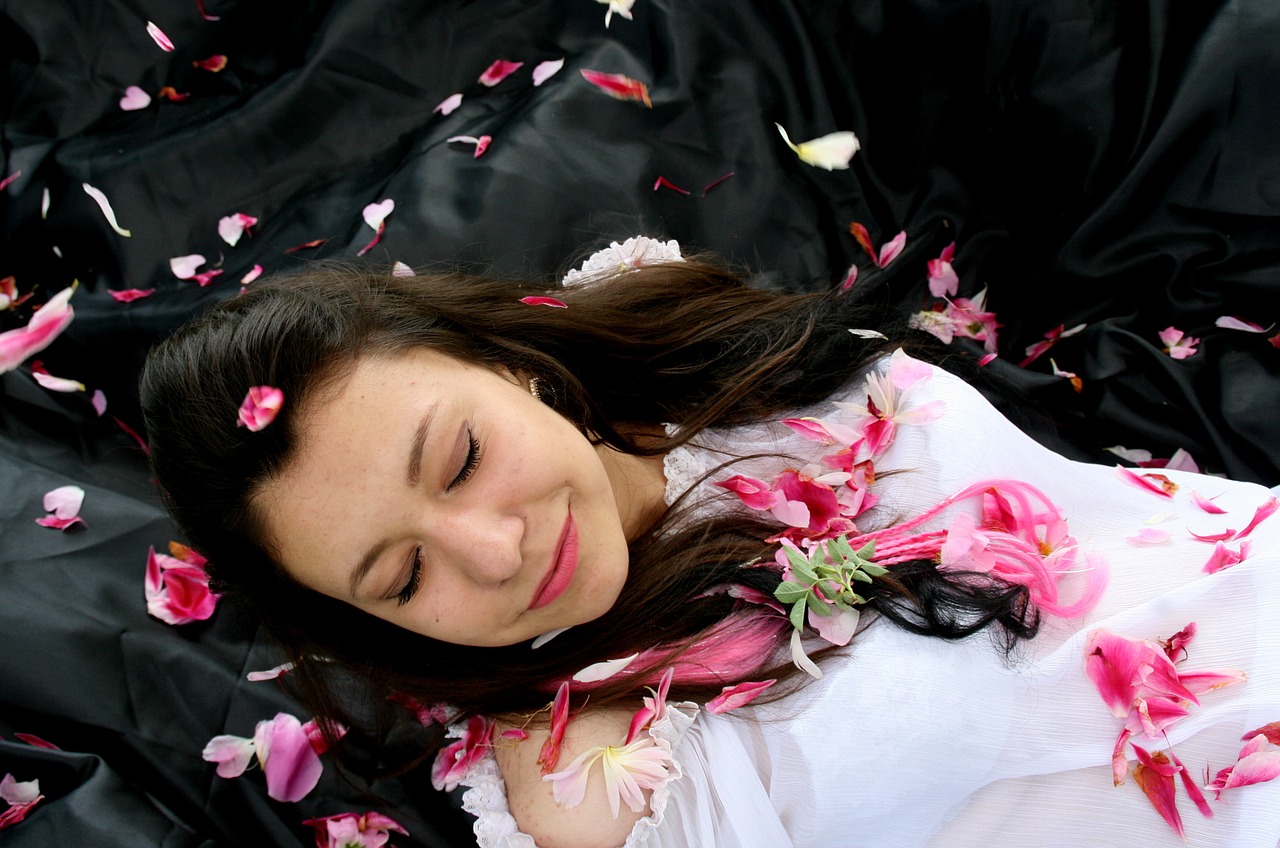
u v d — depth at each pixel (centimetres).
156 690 129
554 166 143
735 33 146
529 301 109
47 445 142
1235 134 131
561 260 142
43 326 135
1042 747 91
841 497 106
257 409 85
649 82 147
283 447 87
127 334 141
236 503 92
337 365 88
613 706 98
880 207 152
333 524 86
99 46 147
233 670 130
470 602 88
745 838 89
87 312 141
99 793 121
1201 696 89
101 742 126
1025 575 95
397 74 151
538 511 88
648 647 102
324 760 128
